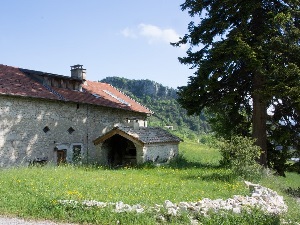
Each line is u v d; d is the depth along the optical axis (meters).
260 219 8.90
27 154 21.03
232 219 8.67
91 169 19.86
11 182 12.06
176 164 24.61
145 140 23.89
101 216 8.31
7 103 20.06
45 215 8.50
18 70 24.25
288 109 21.70
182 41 22.89
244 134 24.14
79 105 25.25
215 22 21.06
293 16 19.80
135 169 21.28
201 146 47.03
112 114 28.70
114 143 27.36
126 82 168.50
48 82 24.84
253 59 18.59
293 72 18.64
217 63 19.81
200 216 8.77
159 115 113.88
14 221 8.06
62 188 11.48
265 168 20.09
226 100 20.48
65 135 23.88
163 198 10.66
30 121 21.39
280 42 18.95
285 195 15.33
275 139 21.81
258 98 21.47
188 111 22.88
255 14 20.75
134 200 10.01
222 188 13.60
